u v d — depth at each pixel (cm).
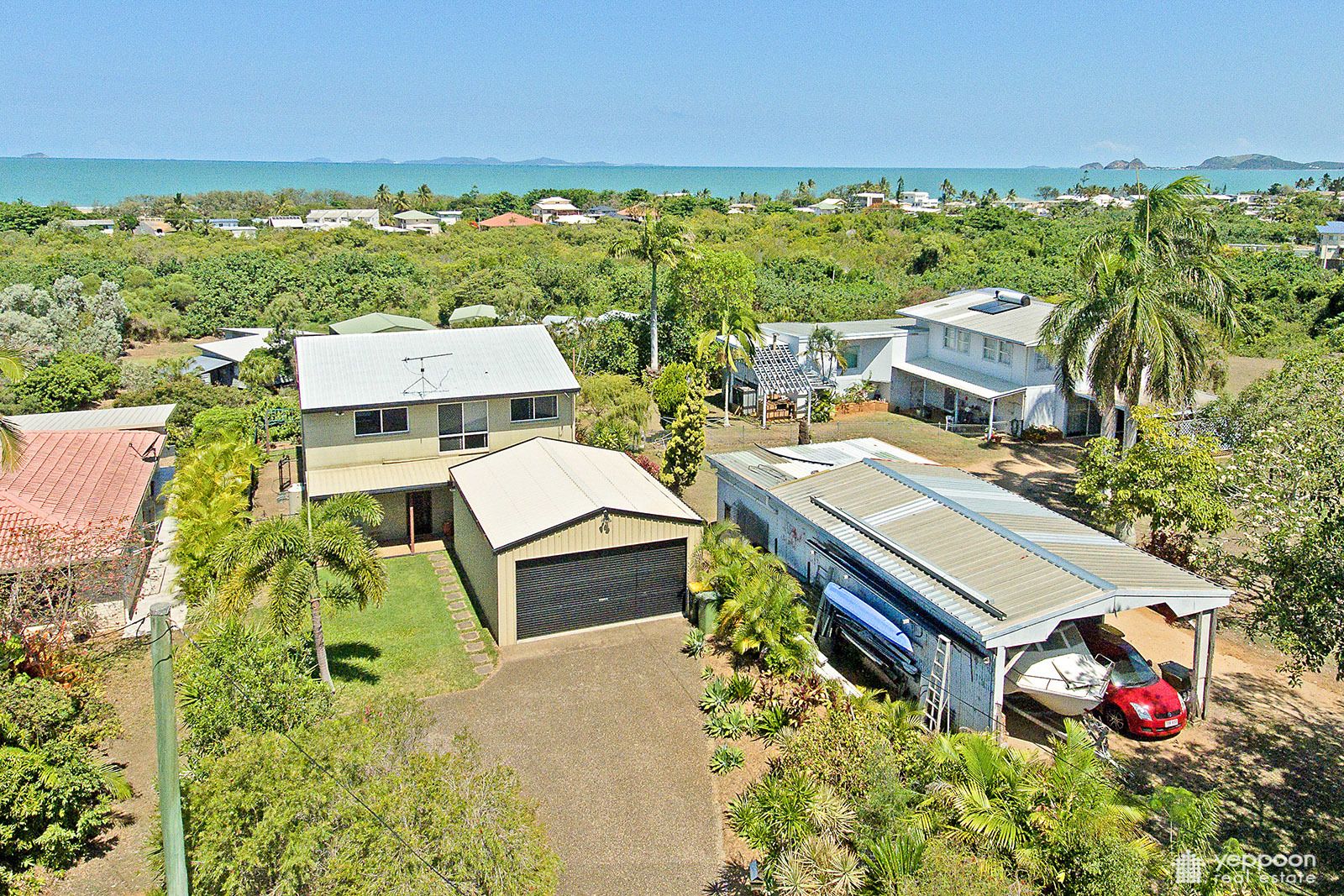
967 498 2020
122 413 3316
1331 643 1309
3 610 1742
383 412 2627
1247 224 10581
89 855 1304
